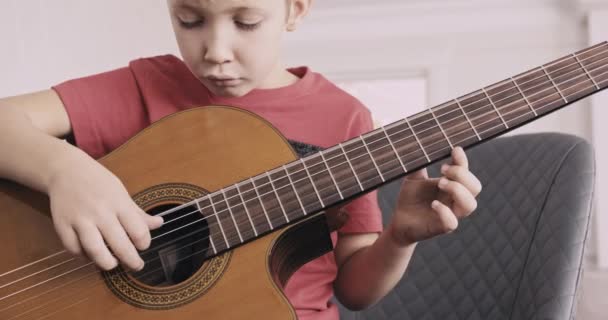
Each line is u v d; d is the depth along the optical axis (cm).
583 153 114
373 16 412
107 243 82
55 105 105
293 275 104
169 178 91
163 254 90
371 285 106
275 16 95
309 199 87
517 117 87
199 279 84
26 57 170
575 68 88
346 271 111
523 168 123
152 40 235
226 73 94
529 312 104
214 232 87
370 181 87
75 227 80
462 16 405
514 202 121
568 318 98
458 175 88
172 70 112
